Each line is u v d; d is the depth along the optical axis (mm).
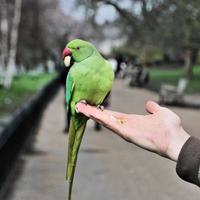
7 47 53844
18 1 51125
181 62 89000
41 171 12320
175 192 10625
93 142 17031
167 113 2521
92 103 2736
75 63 2807
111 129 2520
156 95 42844
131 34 48688
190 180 2230
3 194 10141
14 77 61812
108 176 11977
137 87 53188
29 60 74438
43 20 75000
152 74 73125
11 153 11914
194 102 33688
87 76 2725
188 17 37625
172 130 2445
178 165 2250
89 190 10719
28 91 44375
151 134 2465
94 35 69875
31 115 18797
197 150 2242
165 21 39938
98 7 46156
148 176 12055
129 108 31375
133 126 2523
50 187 10867
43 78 68875
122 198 10148
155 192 10609
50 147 15961
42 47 74562
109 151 15375
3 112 26906
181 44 40844
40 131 19734
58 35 78938
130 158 14227
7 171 11078
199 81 55281
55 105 31875
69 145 2707
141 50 62031
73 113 2703
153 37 41875
